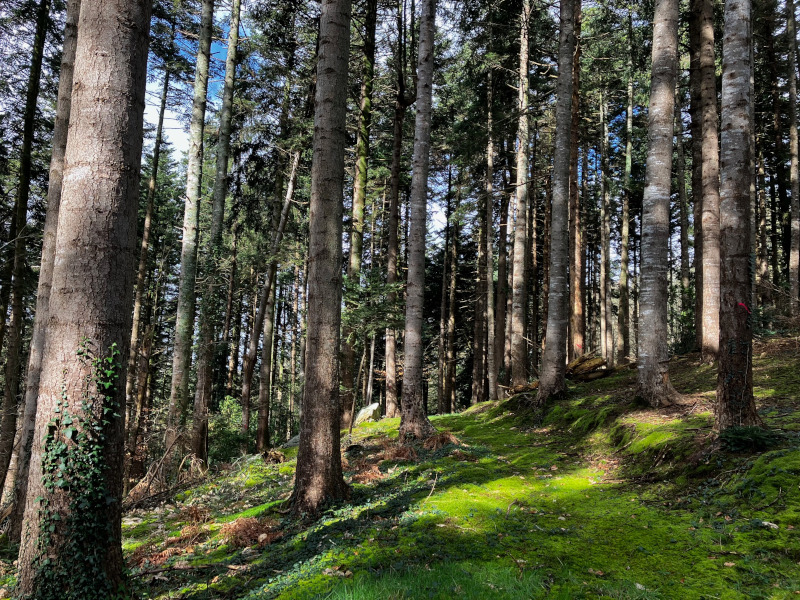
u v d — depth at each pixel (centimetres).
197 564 523
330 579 415
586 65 1897
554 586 388
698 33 1312
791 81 1650
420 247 1081
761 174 2134
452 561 439
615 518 539
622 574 407
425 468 829
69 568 343
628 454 764
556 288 1231
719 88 1817
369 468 877
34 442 357
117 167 376
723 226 634
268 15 1541
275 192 1856
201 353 1268
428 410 3956
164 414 1495
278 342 3300
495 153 2189
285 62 1697
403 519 557
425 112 1090
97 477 358
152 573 479
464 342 3475
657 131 905
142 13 395
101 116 372
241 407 1708
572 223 1728
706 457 611
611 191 2541
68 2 786
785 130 2223
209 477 1113
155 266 2831
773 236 2331
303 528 584
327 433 655
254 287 2269
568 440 960
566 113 1212
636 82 2100
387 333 1723
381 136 2186
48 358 360
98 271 365
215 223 1403
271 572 462
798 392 810
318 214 671
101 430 362
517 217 1620
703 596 363
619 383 1259
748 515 474
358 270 1606
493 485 705
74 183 368
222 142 1430
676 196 2728
